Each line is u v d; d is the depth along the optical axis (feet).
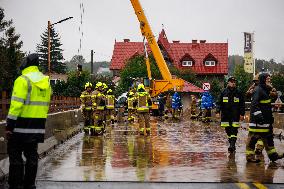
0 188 27.35
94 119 67.87
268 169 34.99
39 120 26.61
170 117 138.41
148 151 46.68
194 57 336.70
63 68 414.62
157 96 139.44
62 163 37.63
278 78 240.53
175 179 30.42
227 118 47.19
